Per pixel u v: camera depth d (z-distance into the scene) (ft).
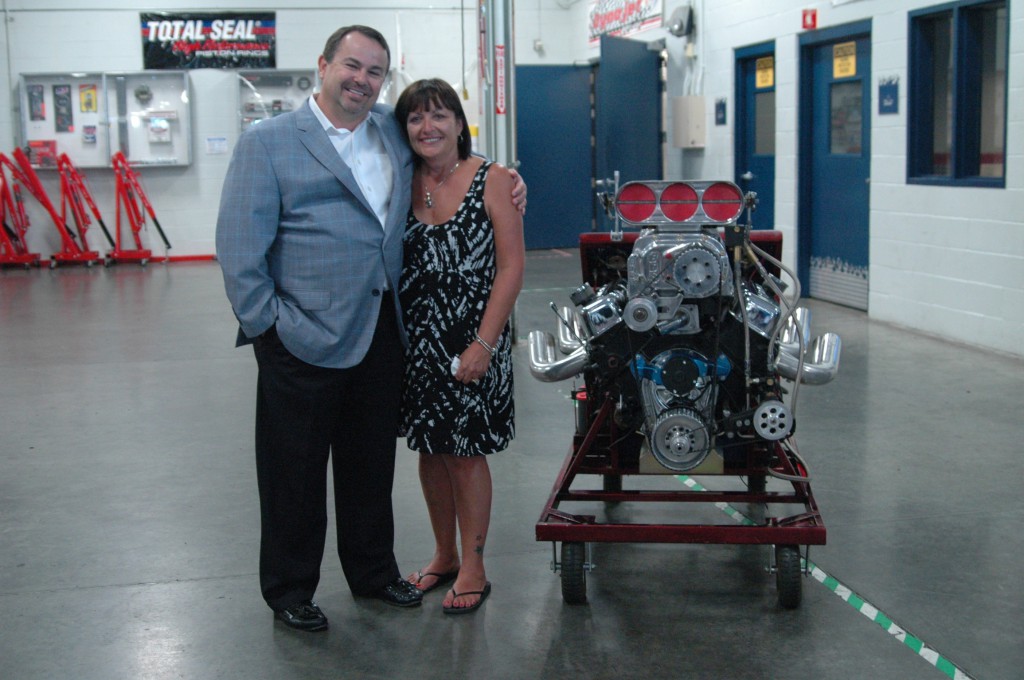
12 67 40.86
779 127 28.99
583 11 42.86
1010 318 20.76
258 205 9.29
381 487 10.25
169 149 41.75
